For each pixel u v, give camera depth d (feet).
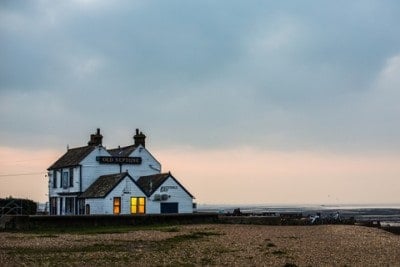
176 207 230.27
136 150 256.11
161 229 172.76
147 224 191.21
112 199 219.41
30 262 95.81
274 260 100.83
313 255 109.29
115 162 248.73
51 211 269.64
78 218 178.81
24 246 122.11
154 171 258.37
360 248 123.44
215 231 167.53
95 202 223.30
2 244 126.00
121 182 221.66
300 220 212.64
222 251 114.32
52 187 270.46
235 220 207.41
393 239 148.25
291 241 138.62
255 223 208.23
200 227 184.24
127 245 124.98
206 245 126.00
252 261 99.40
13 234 155.02
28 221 171.94
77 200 240.94
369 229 189.37
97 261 97.91
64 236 147.54
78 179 242.58
